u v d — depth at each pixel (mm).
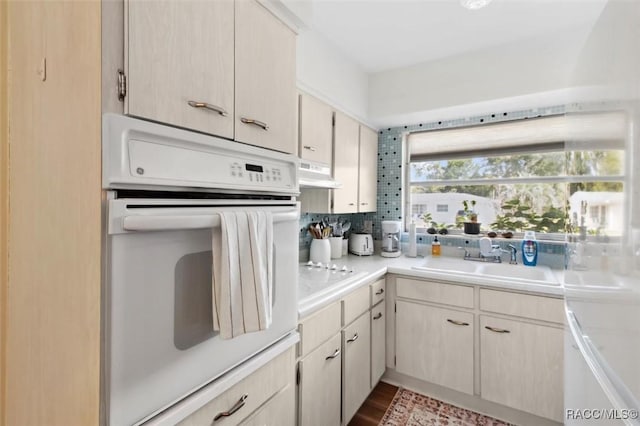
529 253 2152
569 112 1172
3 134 818
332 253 2467
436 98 2209
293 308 1121
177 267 712
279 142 1055
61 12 672
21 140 784
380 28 1812
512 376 1770
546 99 1999
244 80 910
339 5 1606
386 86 2393
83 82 619
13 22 792
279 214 961
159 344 671
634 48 627
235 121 875
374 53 2107
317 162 1783
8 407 845
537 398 1702
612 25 741
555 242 2143
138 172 628
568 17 1688
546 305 1678
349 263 2273
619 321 680
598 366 812
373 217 2881
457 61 2131
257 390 966
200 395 763
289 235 1096
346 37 1902
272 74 1026
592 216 874
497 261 2303
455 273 1947
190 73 747
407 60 2215
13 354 830
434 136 2664
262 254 839
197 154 765
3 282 843
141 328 636
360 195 2459
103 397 588
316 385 1369
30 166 761
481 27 1796
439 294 1982
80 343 634
